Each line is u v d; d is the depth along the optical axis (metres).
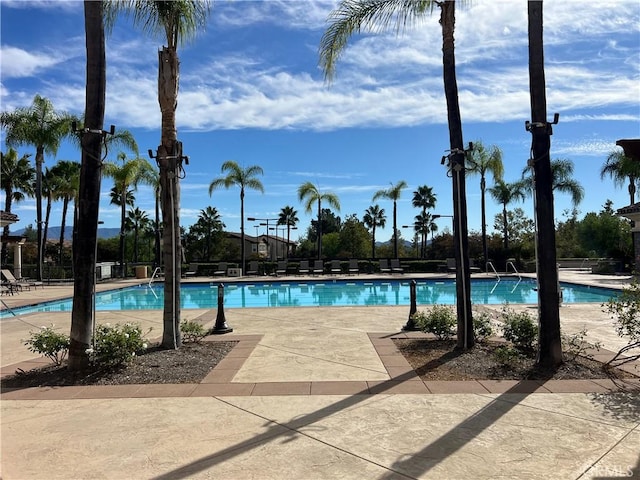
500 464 3.06
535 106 5.72
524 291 20.00
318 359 6.16
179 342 7.01
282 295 20.19
